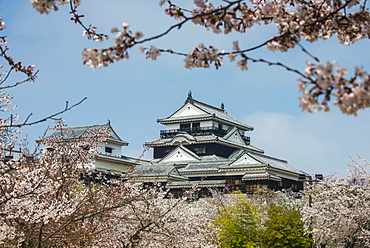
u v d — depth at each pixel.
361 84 5.08
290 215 32.94
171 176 61.41
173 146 78.31
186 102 82.12
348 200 30.31
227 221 30.86
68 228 15.42
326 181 38.44
